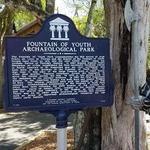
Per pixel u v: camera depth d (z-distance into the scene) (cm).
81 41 260
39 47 252
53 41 255
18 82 249
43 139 556
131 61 285
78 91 260
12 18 951
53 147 494
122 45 296
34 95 251
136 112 261
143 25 278
